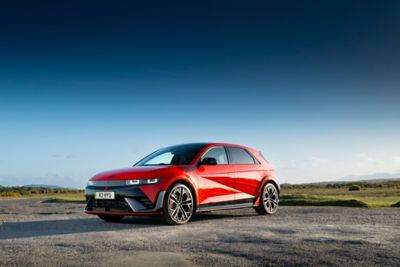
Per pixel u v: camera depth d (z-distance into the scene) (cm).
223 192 753
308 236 488
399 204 1041
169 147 820
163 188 658
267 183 846
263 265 346
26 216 927
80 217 869
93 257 383
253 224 637
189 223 688
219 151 785
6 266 356
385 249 404
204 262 356
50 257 388
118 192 670
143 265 348
